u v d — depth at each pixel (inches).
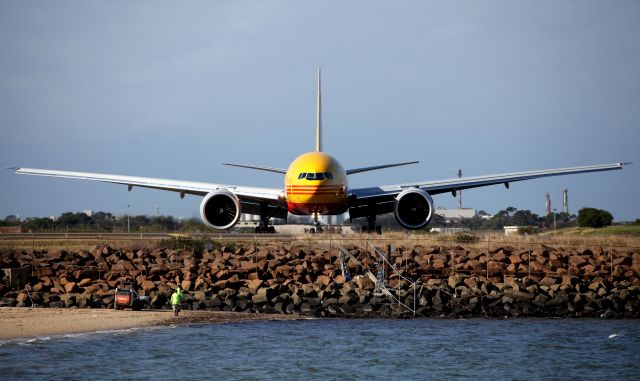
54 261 3779.5
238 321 2935.5
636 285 3590.1
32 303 3184.1
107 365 2329.0
